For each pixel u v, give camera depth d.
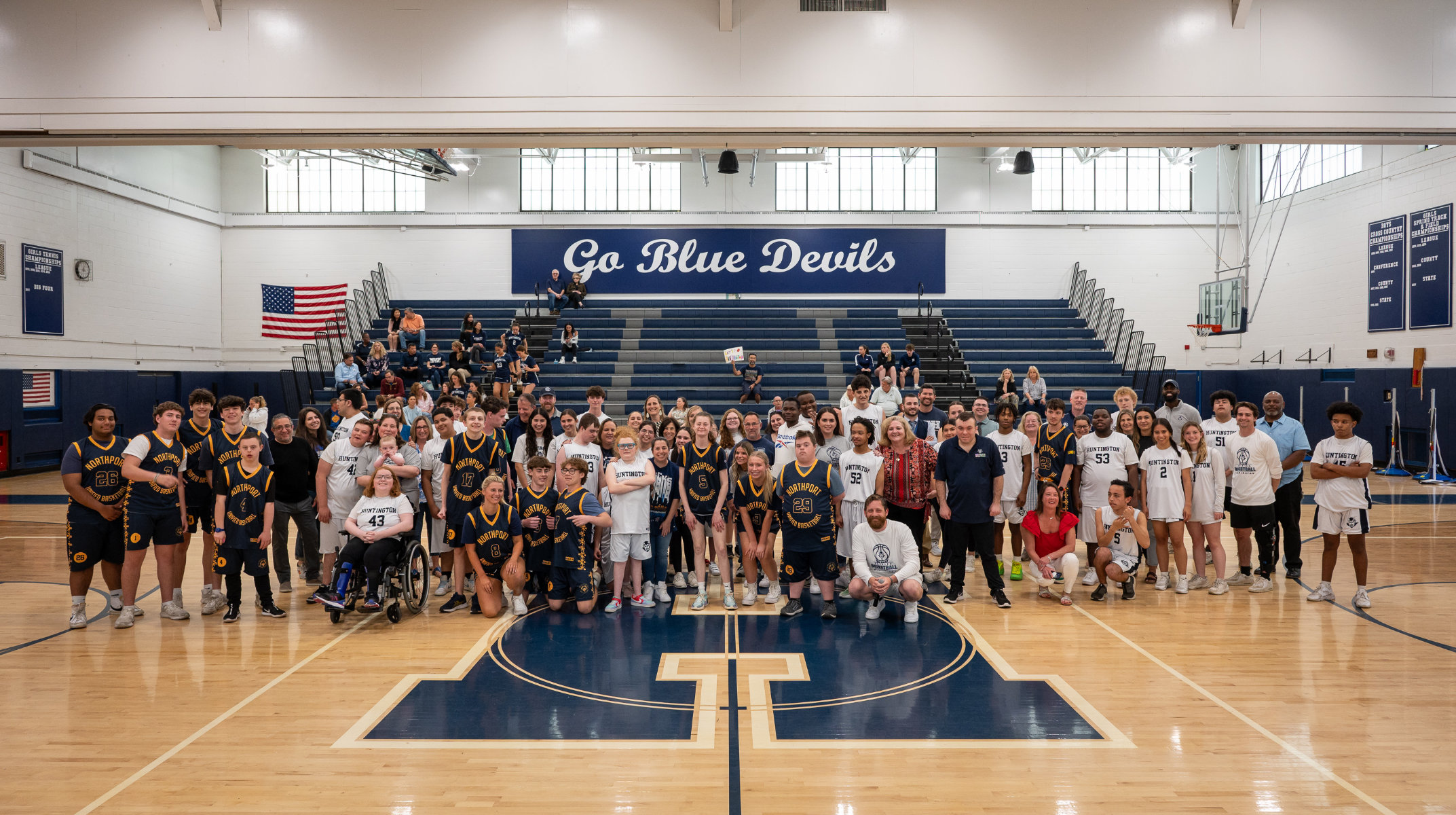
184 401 19.81
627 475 6.43
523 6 9.02
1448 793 3.57
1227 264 21.27
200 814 3.38
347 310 19.72
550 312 21.42
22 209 15.34
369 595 5.97
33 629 5.98
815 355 19.42
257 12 8.98
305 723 4.29
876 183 21.92
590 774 3.75
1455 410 14.41
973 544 6.64
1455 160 14.50
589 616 6.37
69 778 3.68
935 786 3.63
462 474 6.58
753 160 20.55
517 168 21.81
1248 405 6.98
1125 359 19.12
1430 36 9.03
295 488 6.98
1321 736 4.14
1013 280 21.78
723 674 5.04
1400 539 9.37
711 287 21.81
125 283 18.00
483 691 4.75
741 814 3.39
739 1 9.05
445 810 3.42
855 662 5.26
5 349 14.99
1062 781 3.68
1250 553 7.40
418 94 9.01
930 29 9.05
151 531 6.14
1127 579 6.80
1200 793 3.57
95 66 8.96
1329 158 17.77
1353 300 17.02
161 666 5.18
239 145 9.50
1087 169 21.81
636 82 9.02
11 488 13.96
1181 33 9.05
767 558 6.73
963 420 6.51
